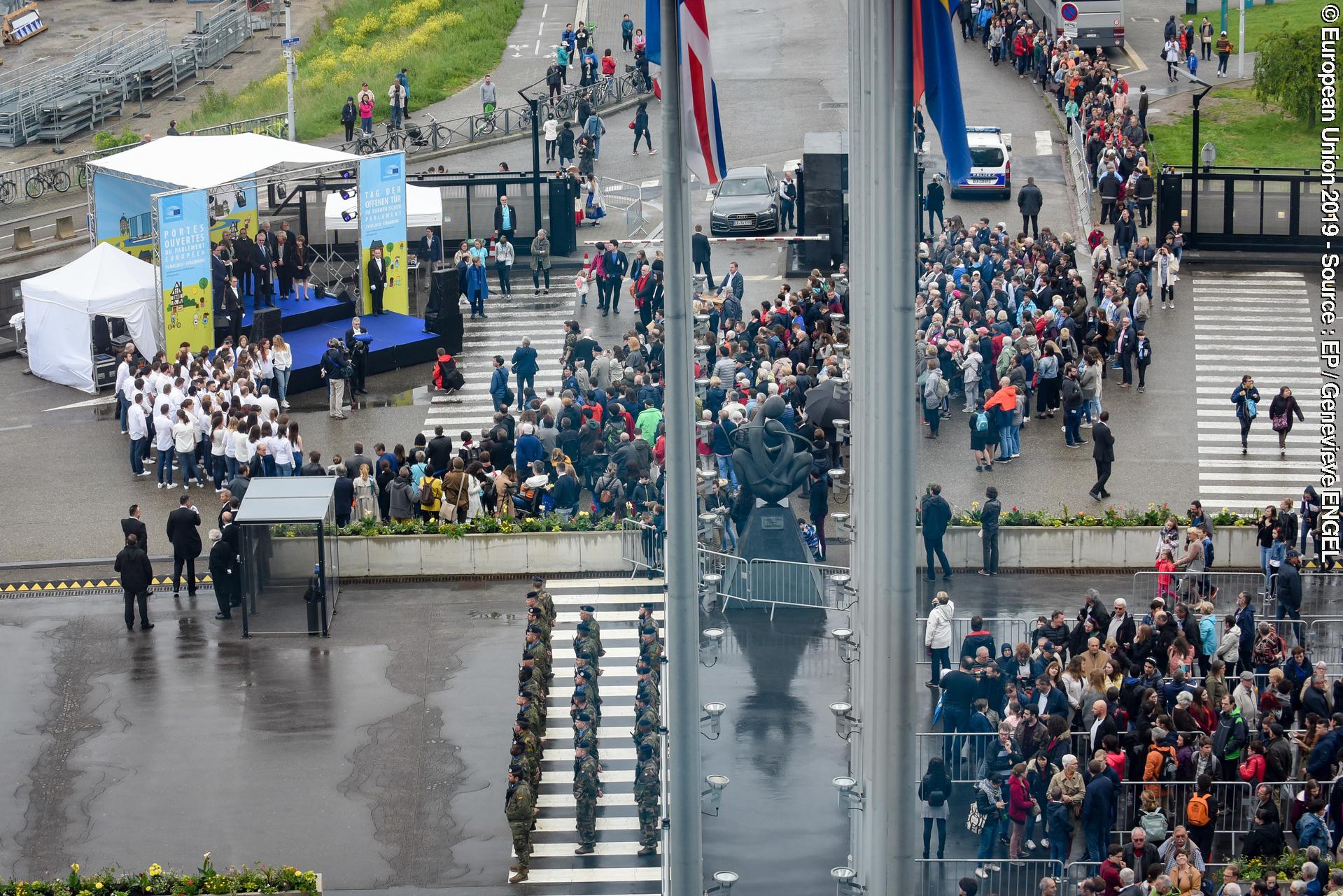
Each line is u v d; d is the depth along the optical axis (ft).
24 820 143.64
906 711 98.32
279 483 176.96
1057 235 270.46
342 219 258.78
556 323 250.57
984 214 277.64
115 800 146.20
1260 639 151.33
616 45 362.12
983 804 133.18
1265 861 126.11
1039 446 209.56
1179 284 255.50
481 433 206.49
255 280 248.93
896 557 97.50
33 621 175.32
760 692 159.53
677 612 91.09
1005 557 183.21
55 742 154.40
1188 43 338.34
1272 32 336.70
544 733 153.89
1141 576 175.83
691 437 90.58
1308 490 181.27
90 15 414.41
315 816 143.95
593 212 284.61
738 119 322.14
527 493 188.44
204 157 242.17
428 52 364.17
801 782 144.97
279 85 355.15
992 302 222.69
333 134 331.36
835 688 160.04
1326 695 142.00
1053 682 140.97
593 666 152.66
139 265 237.45
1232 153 305.73
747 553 175.42
